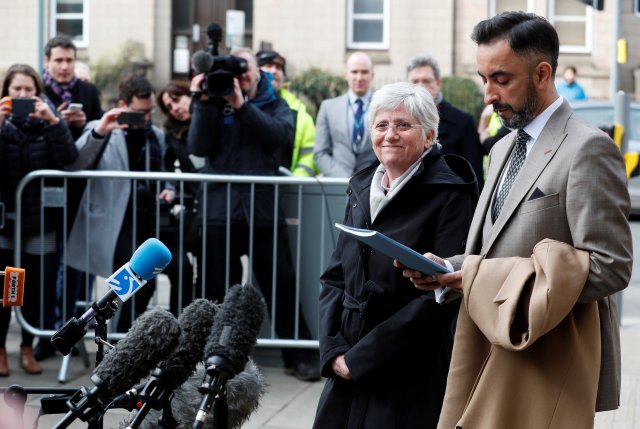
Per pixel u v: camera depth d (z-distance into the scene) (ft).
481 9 74.59
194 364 9.66
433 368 12.50
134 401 10.14
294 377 21.67
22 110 20.59
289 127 21.38
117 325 21.88
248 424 18.42
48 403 10.41
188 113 23.12
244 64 20.59
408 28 75.36
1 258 21.33
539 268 10.02
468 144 22.74
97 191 21.40
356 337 12.70
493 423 10.30
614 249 10.03
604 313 10.73
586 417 10.22
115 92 75.25
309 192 21.52
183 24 76.28
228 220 20.94
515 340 10.14
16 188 21.13
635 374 22.03
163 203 21.66
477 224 11.16
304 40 75.92
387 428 12.32
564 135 10.44
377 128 12.61
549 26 10.53
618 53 28.25
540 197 10.40
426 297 12.32
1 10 76.02
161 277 32.14
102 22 75.46
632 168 25.13
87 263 21.50
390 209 12.58
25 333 21.50
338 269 13.33
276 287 21.43
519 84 10.52
